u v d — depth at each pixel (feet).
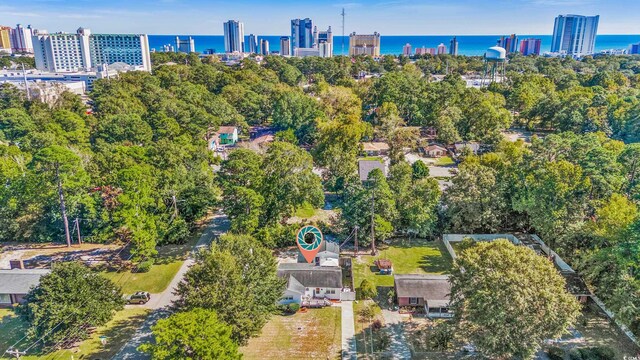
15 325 143.84
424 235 202.18
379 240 203.51
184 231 198.18
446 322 136.77
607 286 140.77
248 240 143.64
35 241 203.92
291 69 604.49
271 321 146.92
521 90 450.71
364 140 363.15
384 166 270.46
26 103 362.94
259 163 204.74
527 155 217.15
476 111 357.00
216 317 112.88
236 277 124.47
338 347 134.21
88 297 130.62
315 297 159.22
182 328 104.63
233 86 455.22
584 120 354.74
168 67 518.37
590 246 166.71
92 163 218.79
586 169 189.37
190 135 311.68
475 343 120.26
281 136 325.21
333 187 252.01
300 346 134.51
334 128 290.56
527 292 110.63
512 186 203.41
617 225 148.66
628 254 137.08
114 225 198.49
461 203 199.82
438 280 158.61
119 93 387.75
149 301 157.99
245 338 123.03
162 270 178.70
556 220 174.91
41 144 261.44
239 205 192.34
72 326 128.16
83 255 191.11
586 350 127.34
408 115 426.10
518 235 205.98
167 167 217.36
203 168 230.48
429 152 342.03
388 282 170.71
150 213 188.14
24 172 201.98
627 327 131.34
